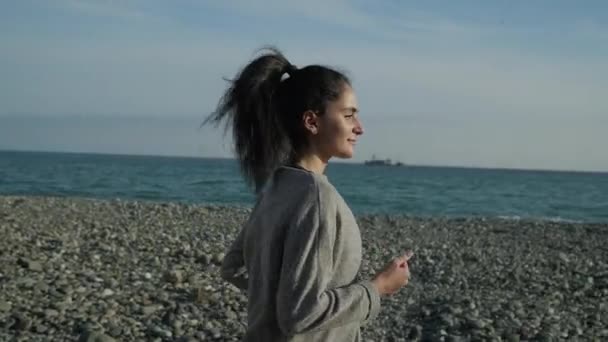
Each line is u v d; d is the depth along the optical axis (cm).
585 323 891
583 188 8906
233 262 292
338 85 264
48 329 707
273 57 274
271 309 250
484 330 811
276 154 270
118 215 2045
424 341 772
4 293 821
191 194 4397
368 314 242
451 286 1110
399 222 2302
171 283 946
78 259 1088
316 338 245
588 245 1822
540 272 1282
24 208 2097
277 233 248
